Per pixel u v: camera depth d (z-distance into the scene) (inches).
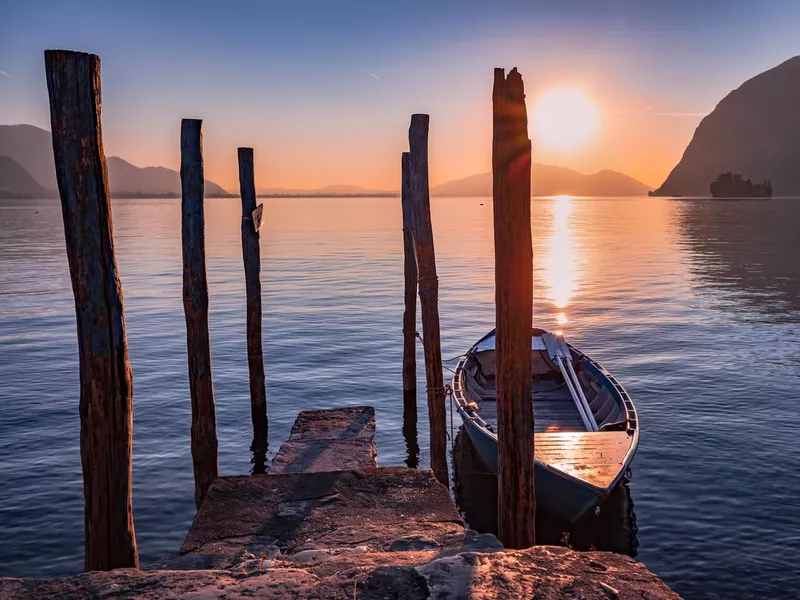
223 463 538.9
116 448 156.8
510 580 114.0
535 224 4633.4
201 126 345.7
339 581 113.7
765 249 2393.0
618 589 112.7
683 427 590.9
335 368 807.1
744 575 366.3
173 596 110.3
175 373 770.8
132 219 5753.0
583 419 511.2
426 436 598.9
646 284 1519.4
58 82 140.6
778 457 522.3
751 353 857.5
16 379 739.4
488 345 698.8
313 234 3481.8
